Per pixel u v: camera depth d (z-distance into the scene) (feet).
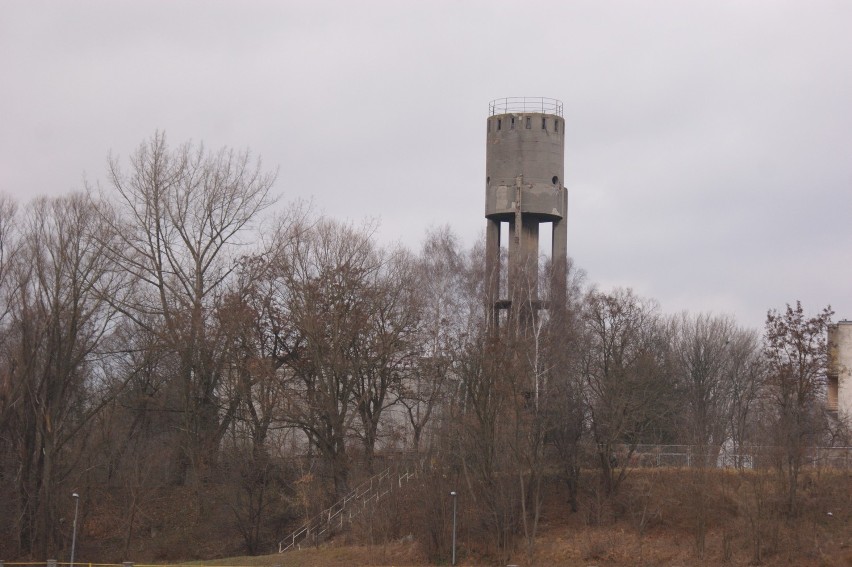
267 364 221.66
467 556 185.47
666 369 233.35
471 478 197.47
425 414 230.89
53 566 177.88
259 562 186.39
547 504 204.95
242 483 221.66
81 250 223.30
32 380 216.74
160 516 229.25
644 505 190.08
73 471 225.35
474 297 226.99
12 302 219.20
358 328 224.33
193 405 237.45
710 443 213.66
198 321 229.25
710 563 171.22
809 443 200.75
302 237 236.84
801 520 179.42
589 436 214.28
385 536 193.47
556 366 207.21
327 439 224.33
